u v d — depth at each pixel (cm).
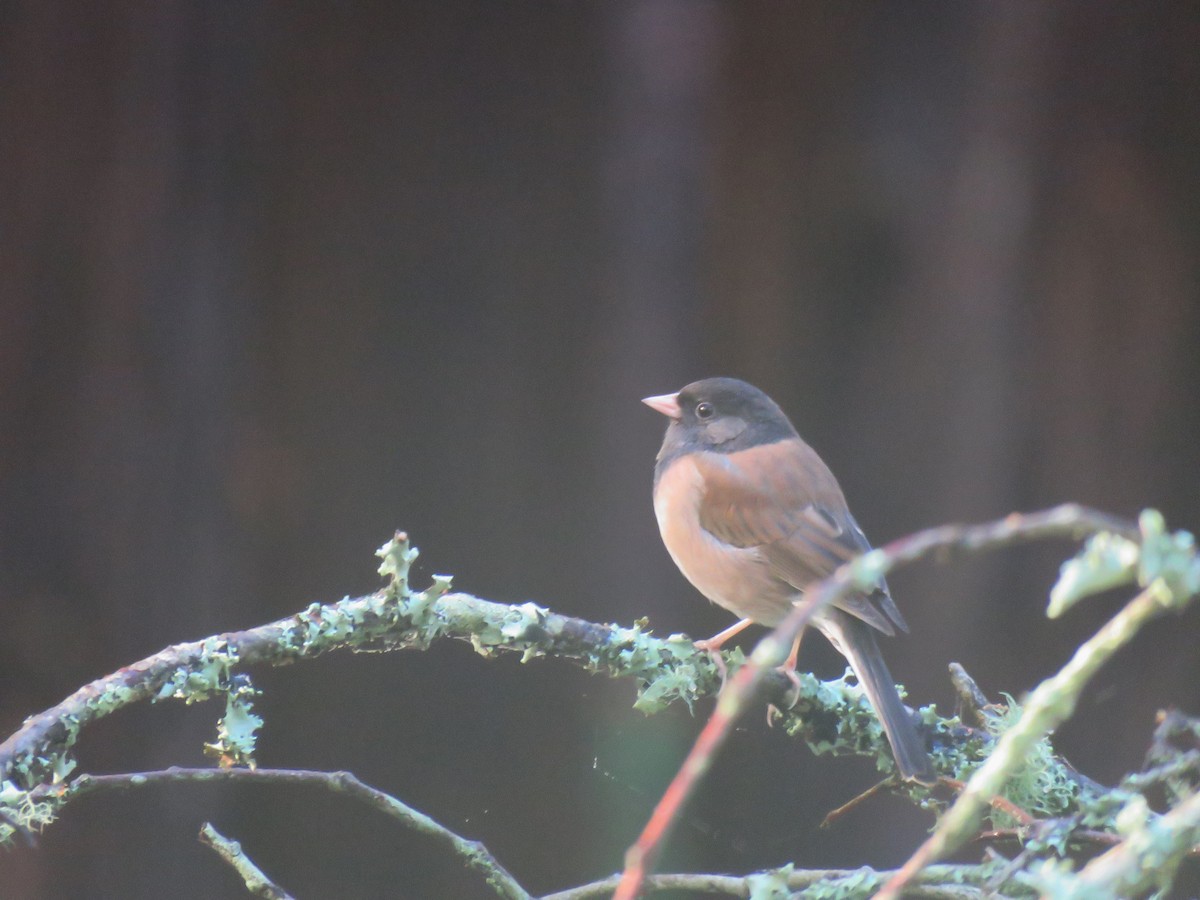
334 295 1103
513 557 1123
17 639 979
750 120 1150
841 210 1158
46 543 996
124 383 1021
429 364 1122
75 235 1015
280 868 1034
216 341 1055
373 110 1111
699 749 262
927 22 1158
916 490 1163
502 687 1086
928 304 1160
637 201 1138
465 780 1066
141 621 1012
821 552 732
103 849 985
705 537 754
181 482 1035
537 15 1130
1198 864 548
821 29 1148
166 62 1037
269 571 1071
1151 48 1163
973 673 1157
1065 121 1169
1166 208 1169
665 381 1142
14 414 997
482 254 1134
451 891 1048
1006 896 418
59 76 1012
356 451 1102
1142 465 1164
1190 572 235
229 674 509
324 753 1060
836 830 1051
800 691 597
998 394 1158
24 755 456
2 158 1002
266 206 1084
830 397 1161
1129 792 406
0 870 956
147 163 1029
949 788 577
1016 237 1158
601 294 1145
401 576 536
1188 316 1174
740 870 1029
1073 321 1164
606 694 1078
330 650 532
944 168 1157
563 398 1139
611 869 1038
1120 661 1184
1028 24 1152
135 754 998
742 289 1152
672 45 1134
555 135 1139
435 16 1115
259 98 1078
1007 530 246
